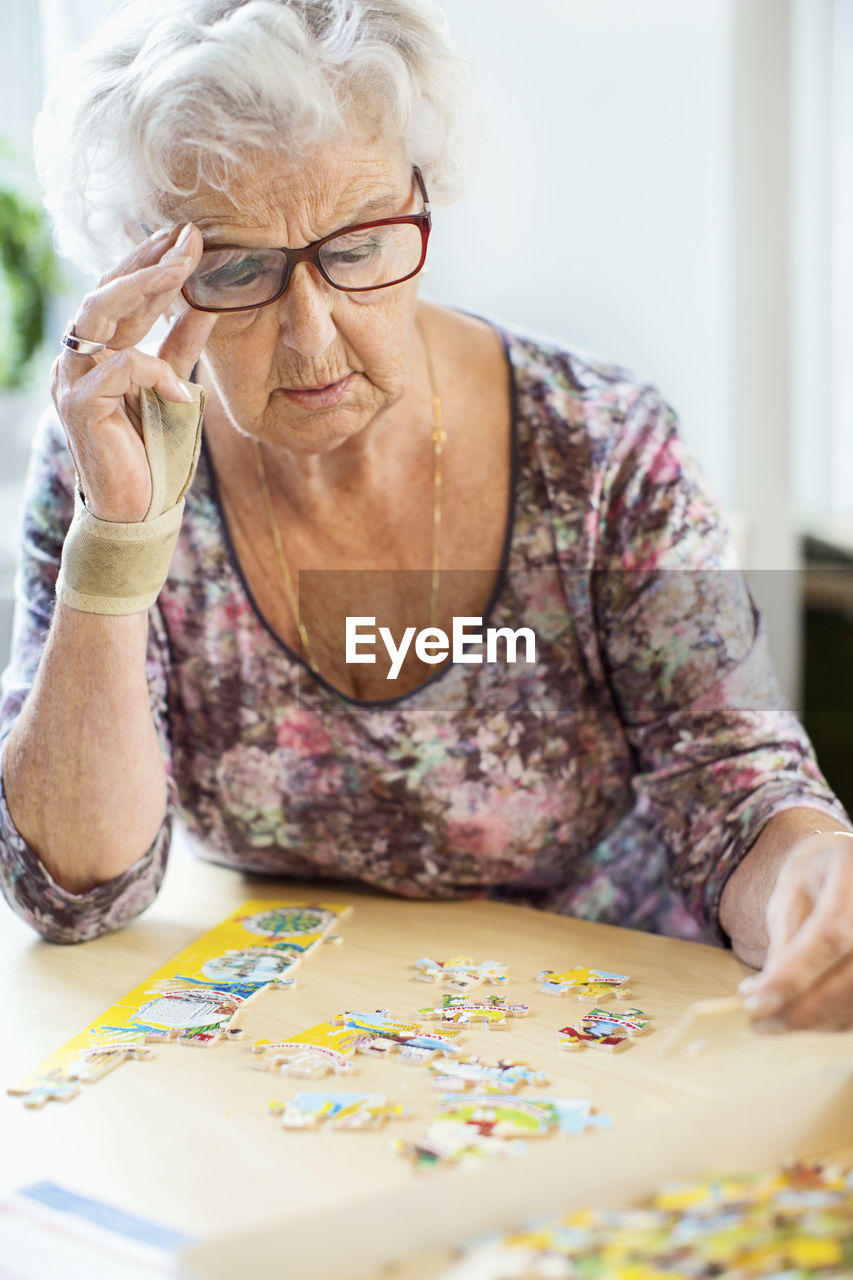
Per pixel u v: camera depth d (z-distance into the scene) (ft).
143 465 3.66
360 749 4.45
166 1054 3.22
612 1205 2.22
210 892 4.65
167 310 3.77
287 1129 2.82
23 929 4.27
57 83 3.73
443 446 4.42
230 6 3.49
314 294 3.52
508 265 10.71
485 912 4.37
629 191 10.77
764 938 3.67
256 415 3.83
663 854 4.80
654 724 4.38
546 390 4.50
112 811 3.99
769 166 10.82
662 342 11.02
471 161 3.92
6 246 8.91
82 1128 2.85
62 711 3.92
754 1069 3.07
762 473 11.37
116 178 3.59
